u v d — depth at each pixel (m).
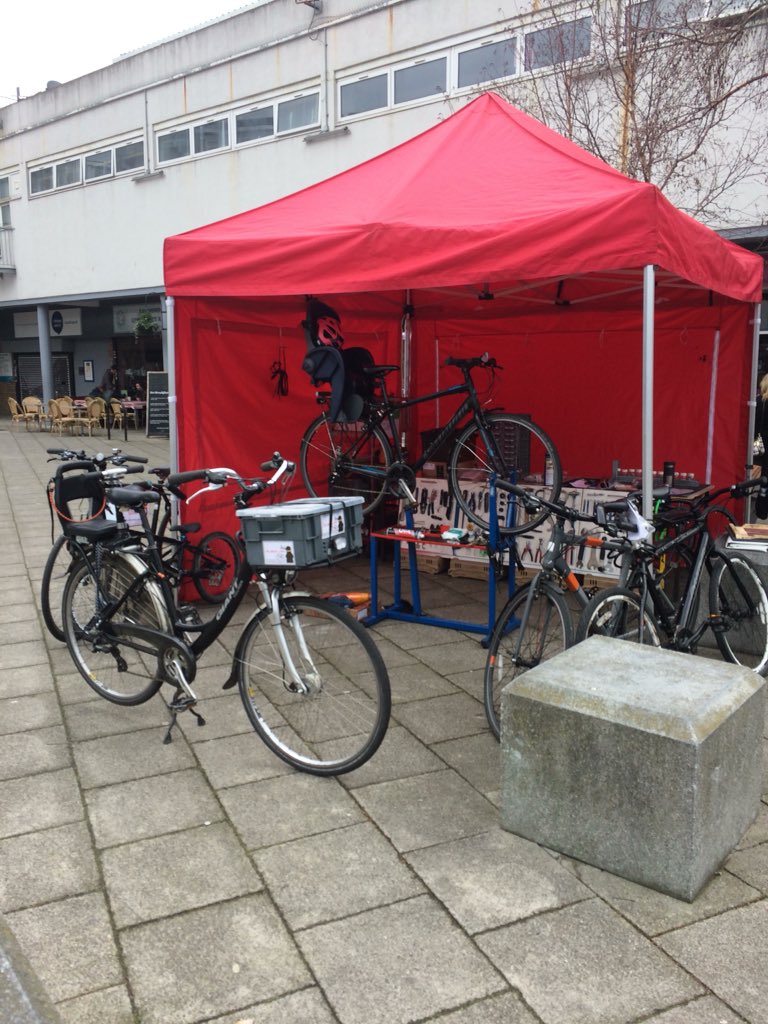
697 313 6.34
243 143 14.29
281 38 13.24
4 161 19.56
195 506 5.33
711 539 4.04
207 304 5.33
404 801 3.02
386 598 5.60
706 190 8.22
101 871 2.61
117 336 20.05
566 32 7.95
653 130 7.26
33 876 2.58
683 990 2.12
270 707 3.44
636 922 2.37
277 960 2.23
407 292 6.29
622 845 2.55
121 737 3.53
